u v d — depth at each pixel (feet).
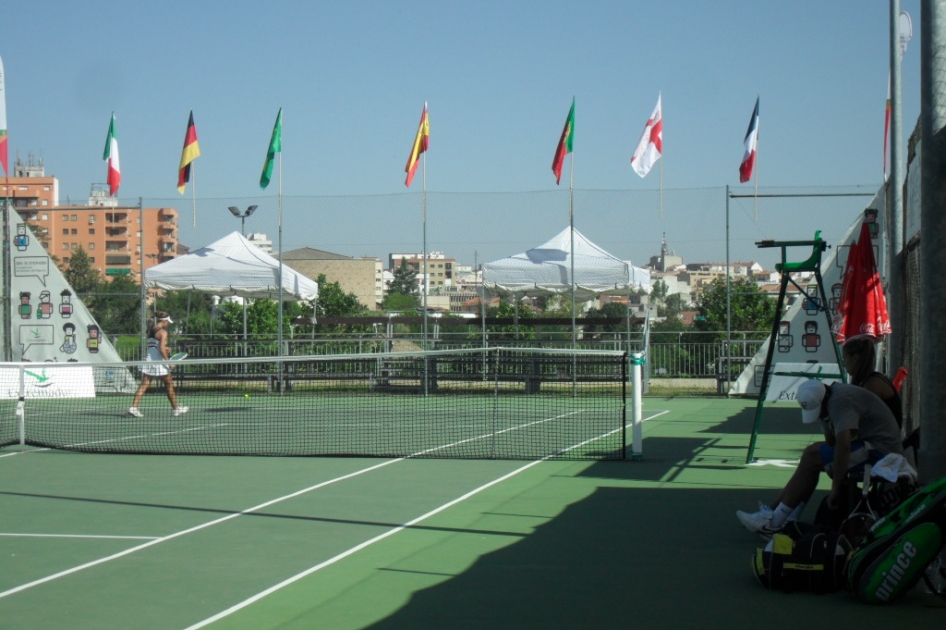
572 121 70.18
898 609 17.84
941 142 19.04
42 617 18.22
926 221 19.25
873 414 21.35
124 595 19.70
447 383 76.02
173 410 59.36
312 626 17.43
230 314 90.27
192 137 75.05
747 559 22.04
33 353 70.95
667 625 17.13
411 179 72.79
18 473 37.17
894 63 37.55
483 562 22.11
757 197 69.21
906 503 18.22
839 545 18.88
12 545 24.41
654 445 43.60
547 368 73.31
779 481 33.14
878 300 35.50
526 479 34.27
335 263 89.25
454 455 41.04
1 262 70.95
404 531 25.70
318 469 37.52
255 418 58.23
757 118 70.08
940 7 19.13
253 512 28.66
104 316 76.43
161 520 27.61
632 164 70.54
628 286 72.23
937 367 19.22
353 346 77.71
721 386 72.23
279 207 74.08
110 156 74.74
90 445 46.14
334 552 23.35
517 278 72.43
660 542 23.93
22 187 290.76
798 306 60.44
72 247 198.18
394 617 17.88
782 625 16.97
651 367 77.05
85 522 27.40
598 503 29.35
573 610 18.16
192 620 17.93
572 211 71.00
